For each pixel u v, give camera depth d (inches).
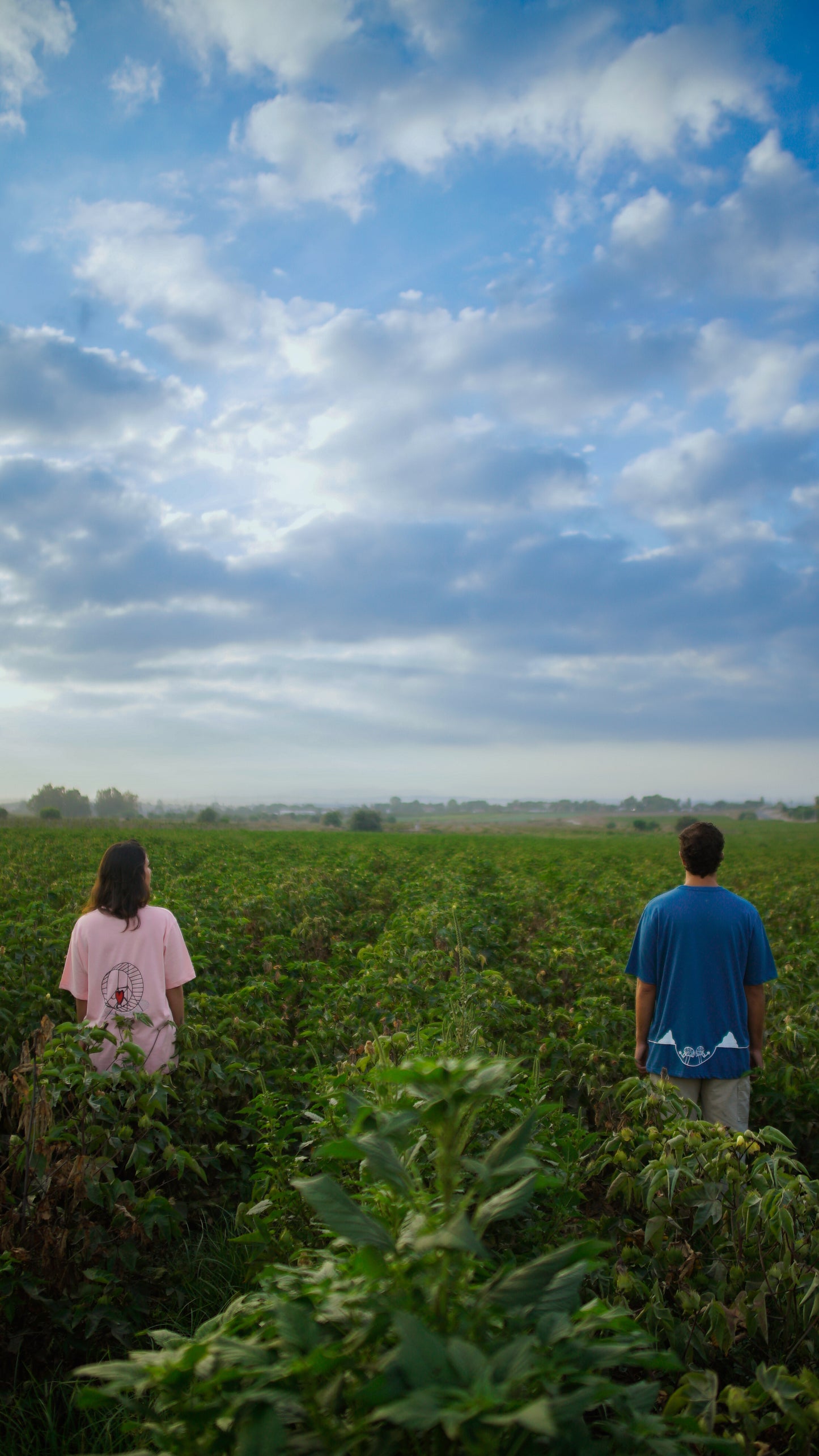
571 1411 49.5
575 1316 61.9
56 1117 148.7
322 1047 200.2
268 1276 77.1
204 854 844.0
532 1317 60.1
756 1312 93.4
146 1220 124.6
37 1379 118.8
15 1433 108.8
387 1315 55.4
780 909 468.4
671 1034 169.8
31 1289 114.7
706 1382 73.6
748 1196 103.0
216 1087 174.4
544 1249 113.1
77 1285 121.0
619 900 453.1
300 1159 129.8
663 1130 120.4
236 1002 225.9
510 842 1533.0
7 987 233.5
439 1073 62.1
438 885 488.4
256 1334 62.6
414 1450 55.7
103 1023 161.3
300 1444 52.1
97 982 164.7
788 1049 197.0
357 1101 70.5
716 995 167.5
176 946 170.7
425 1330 51.1
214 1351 56.7
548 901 440.8
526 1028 225.1
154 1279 135.9
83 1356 123.5
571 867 797.2
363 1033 200.8
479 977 227.8
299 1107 181.5
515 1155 63.6
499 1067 63.4
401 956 269.6
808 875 796.6
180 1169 133.0
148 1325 130.5
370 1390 49.0
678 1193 107.7
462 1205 63.8
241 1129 187.5
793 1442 76.4
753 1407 72.5
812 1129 190.7
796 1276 95.6
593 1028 208.2
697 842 170.9
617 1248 115.3
